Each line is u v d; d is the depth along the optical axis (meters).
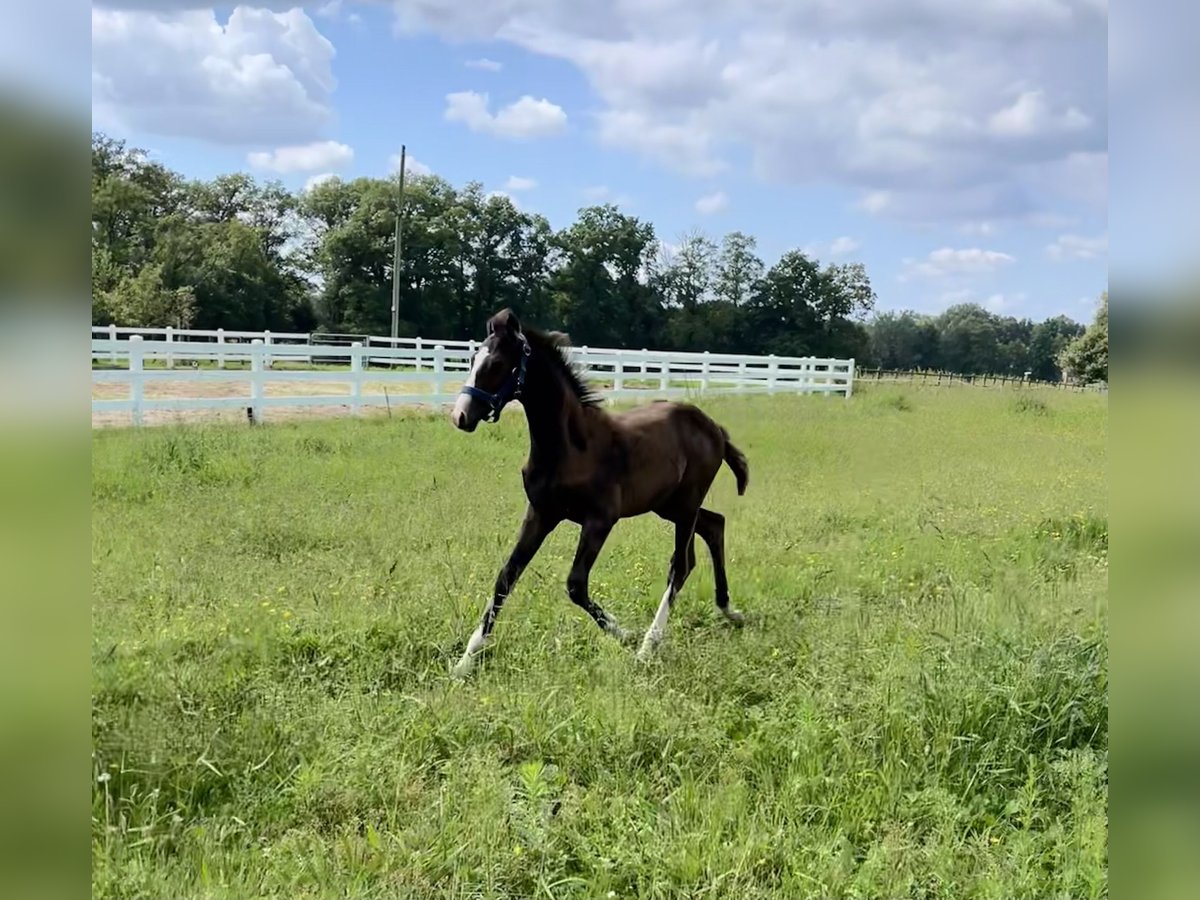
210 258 49.94
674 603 5.94
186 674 4.04
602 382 19.22
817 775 3.58
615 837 3.19
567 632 5.10
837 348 62.91
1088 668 4.20
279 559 6.39
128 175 54.72
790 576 6.54
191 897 2.68
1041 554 7.52
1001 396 26.84
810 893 2.92
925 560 7.16
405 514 7.61
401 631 4.93
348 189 60.69
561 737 3.87
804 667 4.64
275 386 18.75
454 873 2.94
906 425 17.50
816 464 12.08
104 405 11.65
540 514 5.12
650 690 4.30
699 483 5.82
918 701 3.99
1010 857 3.16
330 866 2.91
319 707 3.91
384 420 13.72
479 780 3.39
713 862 3.03
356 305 53.12
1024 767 3.79
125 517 7.19
